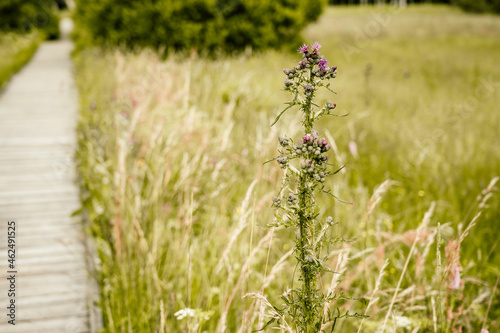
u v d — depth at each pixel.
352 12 42.38
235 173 4.88
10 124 8.47
